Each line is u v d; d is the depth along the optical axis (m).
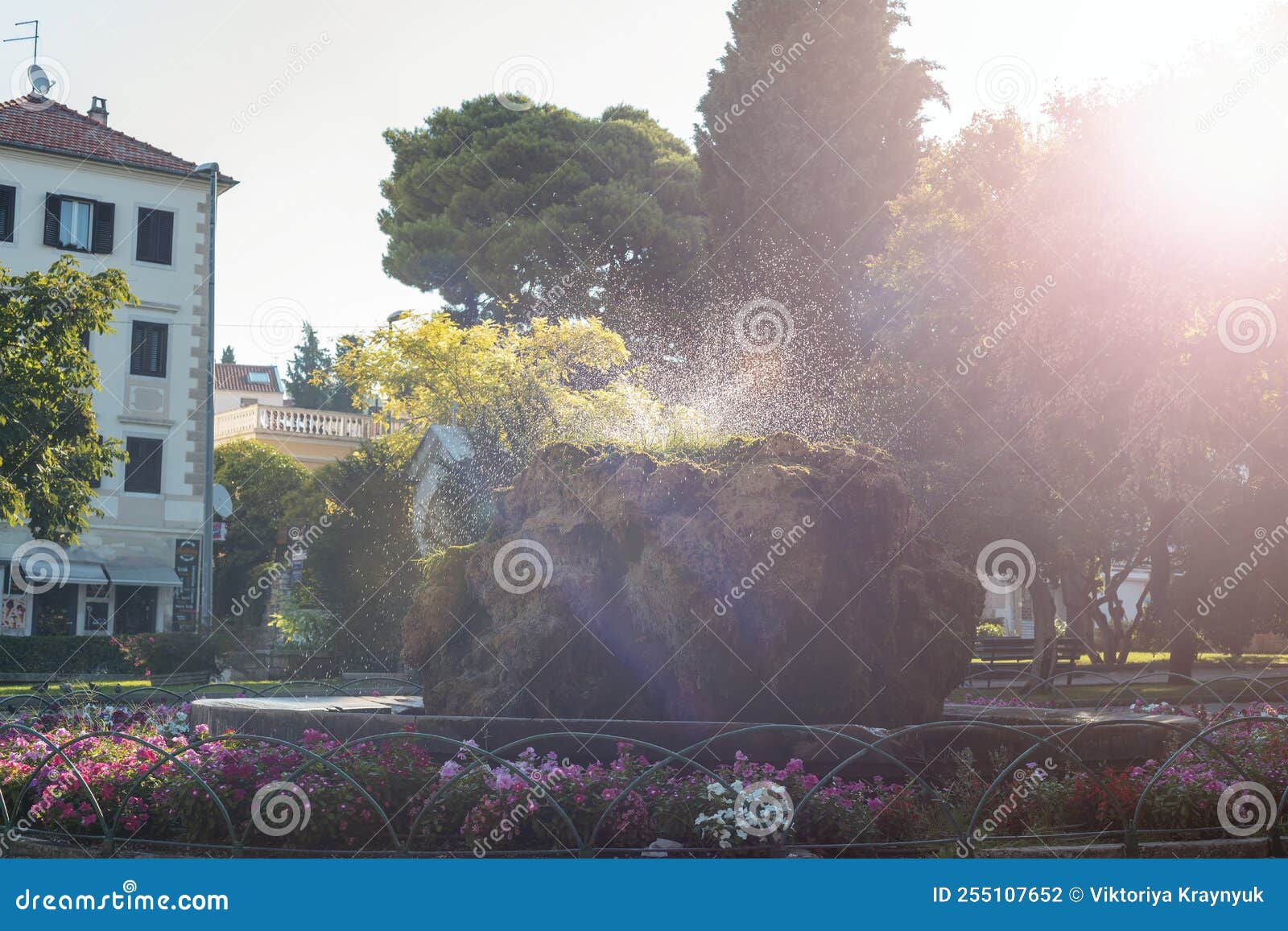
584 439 10.69
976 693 19.58
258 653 28.84
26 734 10.38
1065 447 22.44
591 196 40.75
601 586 9.74
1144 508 28.89
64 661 30.61
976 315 23.98
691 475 9.68
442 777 7.64
